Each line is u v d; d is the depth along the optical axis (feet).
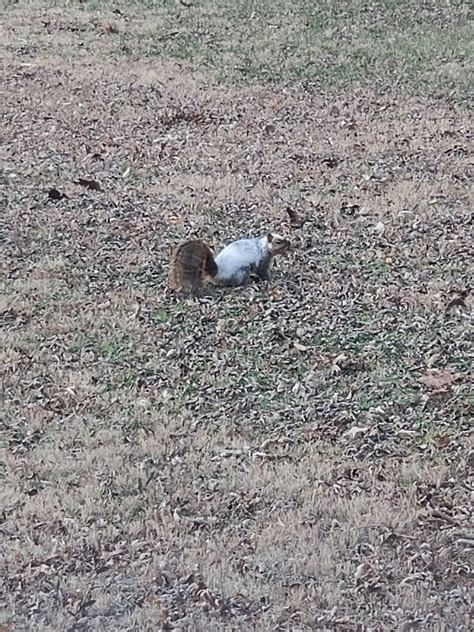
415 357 18.51
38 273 20.27
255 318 19.21
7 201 22.30
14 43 30.14
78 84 27.61
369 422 17.53
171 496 16.58
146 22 32.48
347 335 18.89
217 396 17.99
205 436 17.35
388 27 31.99
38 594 15.56
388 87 27.81
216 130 25.43
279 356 18.57
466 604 15.40
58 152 24.26
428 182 23.26
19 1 34.68
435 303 19.51
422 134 25.31
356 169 23.77
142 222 21.72
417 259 20.68
